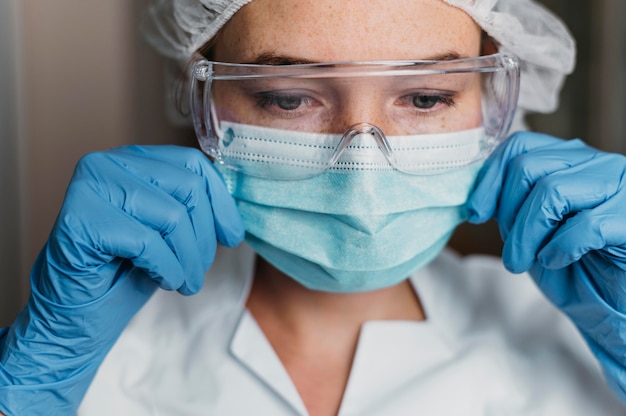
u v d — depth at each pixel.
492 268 1.38
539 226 0.97
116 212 0.92
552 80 1.30
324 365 1.17
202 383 1.15
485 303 1.31
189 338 1.23
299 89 0.97
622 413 1.15
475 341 1.24
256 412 1.11
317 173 1.00
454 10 0.98
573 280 1.10
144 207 0.93
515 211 1.03
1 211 1.37
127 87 1.74
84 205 0.92
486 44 1.12
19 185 1.43
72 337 0.97
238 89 1.02
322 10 0.94
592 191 0.97
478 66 0.99
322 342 1.19
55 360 0.98
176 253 0.96
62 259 0.91
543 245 1.00
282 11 0.95
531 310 1.29
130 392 1.17
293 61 0.96
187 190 0.97
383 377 1.14
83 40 1.65
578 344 1.24
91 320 0.96
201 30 1.09
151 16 1.24
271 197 1.04
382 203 0.99
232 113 1.04
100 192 0.95
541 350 1.22
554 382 1.18
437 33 0.97
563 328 1.26
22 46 1.45
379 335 1.18
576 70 2.29
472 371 1.17
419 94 0.99
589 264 1.05
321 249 1.03
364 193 0.98
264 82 0.97
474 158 1.06
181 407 1.13
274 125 1.01
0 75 1.36
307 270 1.08
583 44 2.27
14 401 0.96
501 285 1.34
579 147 1.09
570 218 0.97
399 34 0.95
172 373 1.18
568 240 0.94
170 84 1.33
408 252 1.04
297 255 1.05
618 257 0.97
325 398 1.13
